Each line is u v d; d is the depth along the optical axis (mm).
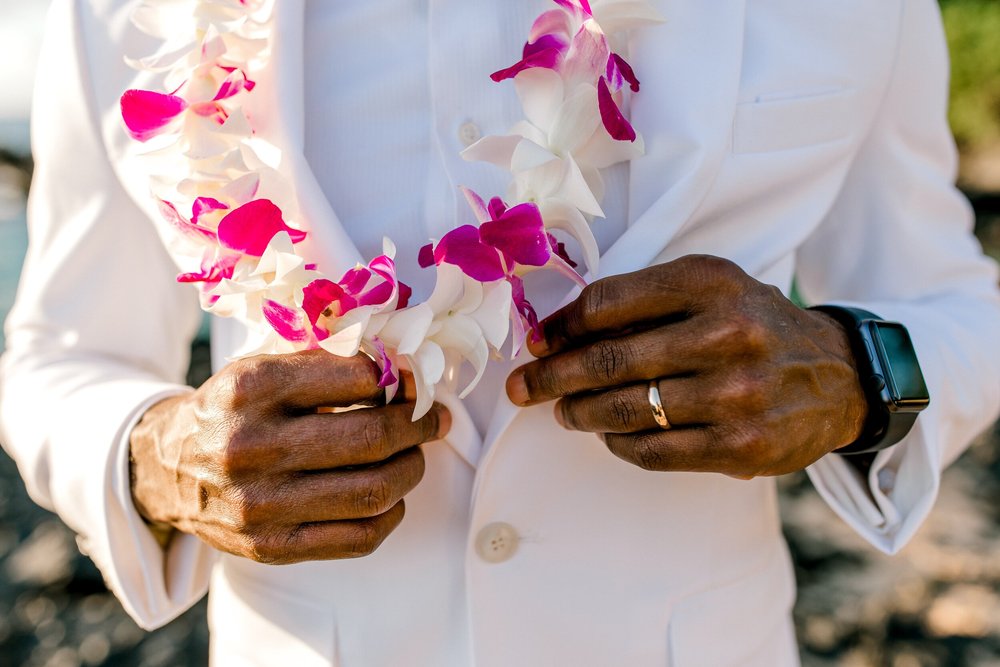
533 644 665
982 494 1916
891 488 713
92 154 723
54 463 713
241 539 612
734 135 658
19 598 1671
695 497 678
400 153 678
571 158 599
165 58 638
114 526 696
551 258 603
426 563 667
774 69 661
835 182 691
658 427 617
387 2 675
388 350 607
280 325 589
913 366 652
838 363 631
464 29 663
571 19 614
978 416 738
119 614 1639
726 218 671
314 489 603
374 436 599
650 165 655
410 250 678
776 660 734
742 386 599
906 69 723
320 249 640
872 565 1699
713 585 684
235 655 713
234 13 642
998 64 3633
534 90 617
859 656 1507
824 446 631
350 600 672
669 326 607
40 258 759
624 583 670
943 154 763
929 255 763
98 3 706
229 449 602
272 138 648
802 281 831
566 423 641
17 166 2480
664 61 653
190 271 685
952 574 1669
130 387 722
